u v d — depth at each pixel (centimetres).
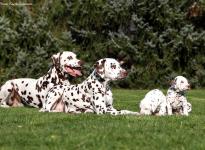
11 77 2722
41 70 2741
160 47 2903
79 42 2975
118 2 2919
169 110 1467
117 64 1435
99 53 2930
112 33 2909
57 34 2939
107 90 1457
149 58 2906
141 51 2908
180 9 2958
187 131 1177
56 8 2950
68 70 1602
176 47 2888
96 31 2973
